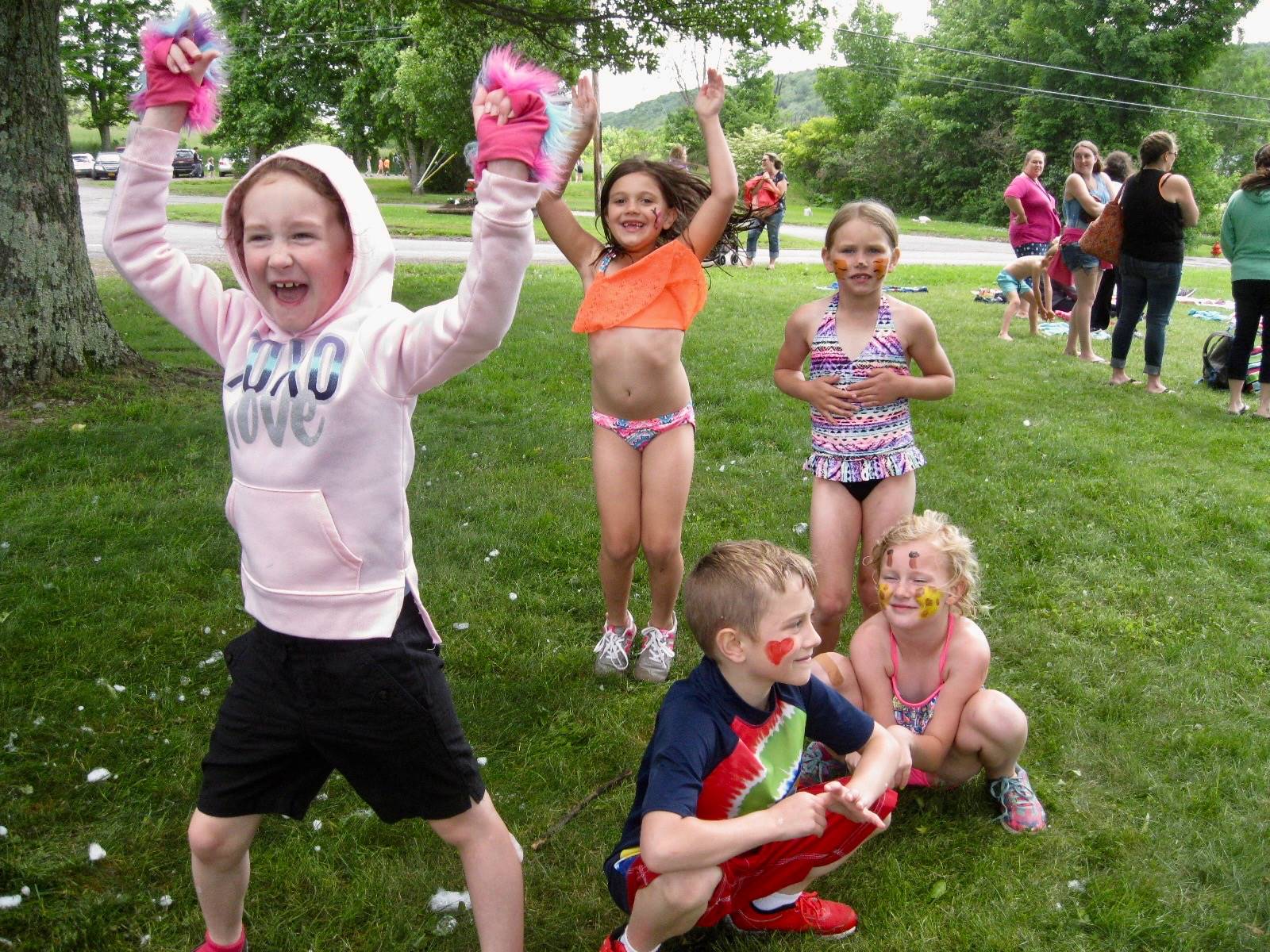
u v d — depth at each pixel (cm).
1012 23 5419
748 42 1320
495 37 1315
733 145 5069
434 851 295
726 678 250
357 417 209
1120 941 262
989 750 306
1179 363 1032
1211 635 433
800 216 4462
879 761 258
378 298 218
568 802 320
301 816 232
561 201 378
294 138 4675
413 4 1280
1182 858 294
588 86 327
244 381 217
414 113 4116
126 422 677
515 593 456
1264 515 570
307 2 4281
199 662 387
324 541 211
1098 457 673
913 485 369
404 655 217
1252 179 772
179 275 228
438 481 591
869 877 287
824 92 6481
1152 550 522
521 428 704
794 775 254
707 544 516
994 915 271
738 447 682
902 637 312
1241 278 781
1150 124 5125
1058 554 515
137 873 284
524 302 1266
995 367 966
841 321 370
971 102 5559
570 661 403
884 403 363
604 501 377
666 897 230
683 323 360
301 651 214
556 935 266
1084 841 302
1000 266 2278
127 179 223
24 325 734
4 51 714
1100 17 5197
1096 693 385
